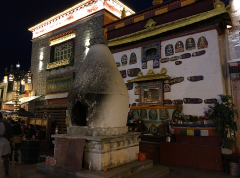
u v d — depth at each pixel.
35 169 6.12
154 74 9.91
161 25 9.69
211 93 8.30
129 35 10.82
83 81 5.81
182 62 9.30
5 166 5.53
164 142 7.77
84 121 6.32
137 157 6.40
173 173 6.31
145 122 9.64
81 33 16.03
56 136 5.81
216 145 6.95
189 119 8.30
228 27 9.16
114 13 15.87
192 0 9.20
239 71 7.79
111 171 4.89
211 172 6.46
